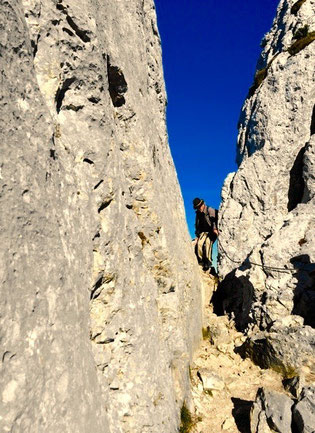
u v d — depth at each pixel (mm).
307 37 19766
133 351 4625
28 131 2982
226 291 15703
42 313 2727
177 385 6535
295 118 18203
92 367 3627
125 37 7516
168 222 8648
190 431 6285
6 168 2566
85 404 3131
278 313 11953
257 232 17109
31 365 2453
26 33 3137
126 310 4727
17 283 2480
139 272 5656
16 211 2609
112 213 4879
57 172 3549
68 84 4375
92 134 4688
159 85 11531
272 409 6691
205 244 17469
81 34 4539
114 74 6117
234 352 10992
